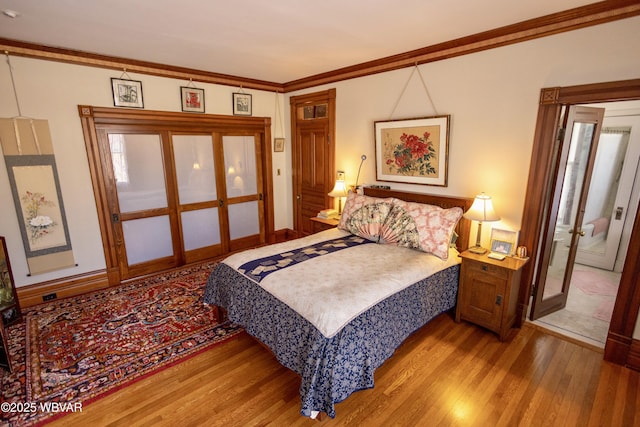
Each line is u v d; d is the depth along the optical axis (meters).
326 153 4.53
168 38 2.83
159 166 4.01
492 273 2.67
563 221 3.00
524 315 2.88
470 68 2.92
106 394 2.13
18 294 3.21
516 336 2.77
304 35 2.76
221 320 2.99
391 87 3.57
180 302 3.36
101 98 3.44
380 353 2.08
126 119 3.62
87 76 3.33
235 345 2.67
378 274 2.40
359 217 3.42
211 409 2.02
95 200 3.55
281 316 2.14
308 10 2.25
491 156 2.90
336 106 4.24
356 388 1.90
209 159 4.46
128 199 3.81
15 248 3.16
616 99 2.20
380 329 2.09
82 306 3.27
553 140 2.53
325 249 2.99
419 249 2.94
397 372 2.32
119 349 2.59
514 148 2.75
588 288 3.70
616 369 2.35
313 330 1.88
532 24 2.45
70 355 2.51
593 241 4.32
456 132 3.12
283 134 5.20
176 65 3.80
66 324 2.95
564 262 3.08
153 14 2.31
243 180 4.91
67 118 3.27
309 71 4.12
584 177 2.83
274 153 5.14
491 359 2.46
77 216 3.46
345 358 1.83
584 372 2.32
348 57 3.46
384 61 3.51
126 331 2.84
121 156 3.69
